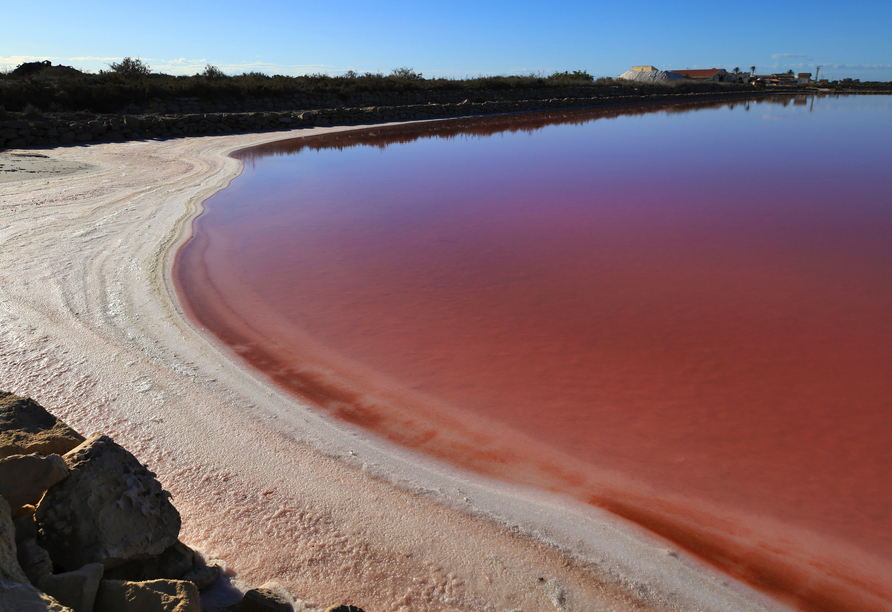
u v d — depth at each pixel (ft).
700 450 11.41
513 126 95.40
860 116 111.65
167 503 7.48
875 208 32.76
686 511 9.76
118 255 24.14
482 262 23.95
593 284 21.06
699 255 24.38
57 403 12.92
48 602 5.54
